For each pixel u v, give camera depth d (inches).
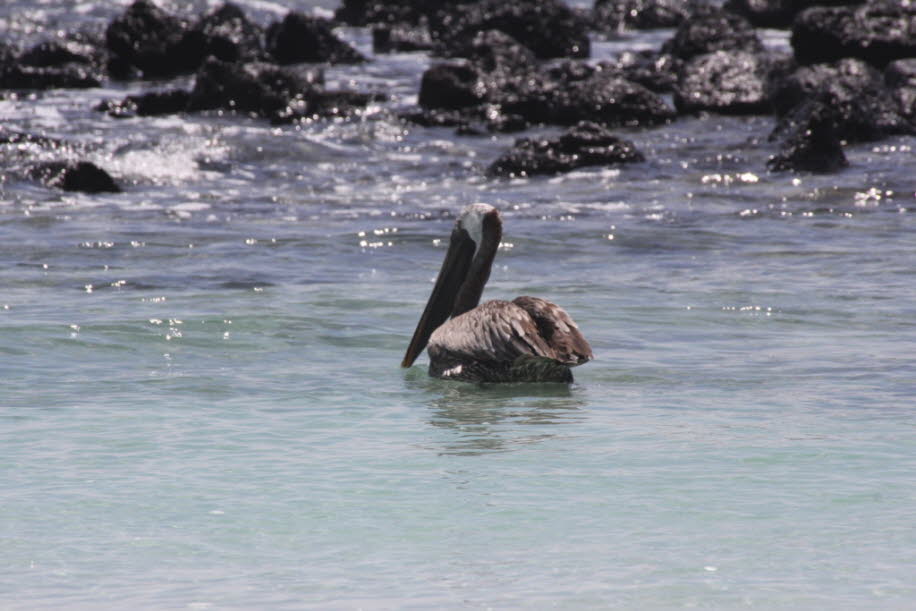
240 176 3678.6
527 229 2691.9
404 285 2102.6
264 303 1921.8
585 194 3270.2
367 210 3031.5
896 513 943.7
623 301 1948.8
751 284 2096.5
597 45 7839.6
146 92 5093.5
